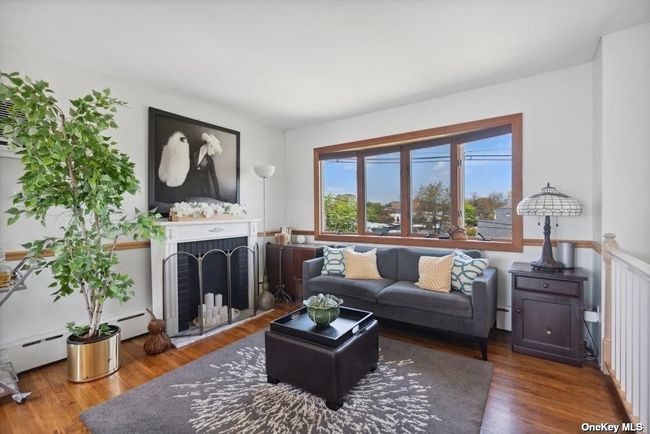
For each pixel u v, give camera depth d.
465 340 2.94
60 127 2.24
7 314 2.36
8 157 2.36
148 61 2.63
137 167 3.10
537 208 2.48
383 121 3.93
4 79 2.32
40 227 2.53
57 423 1.80
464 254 3.09
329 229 4.63
